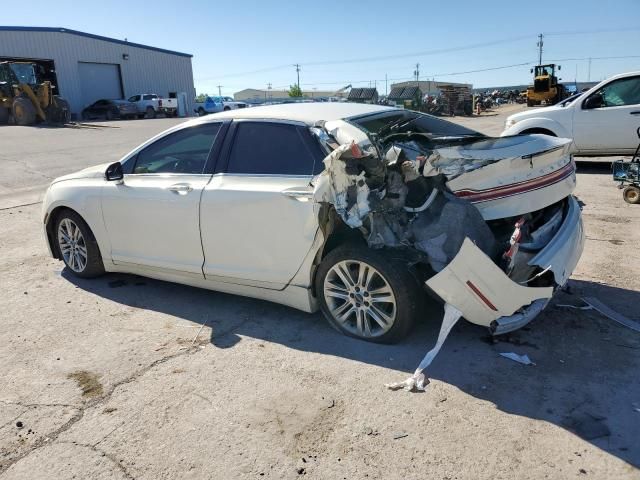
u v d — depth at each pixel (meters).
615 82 9.62
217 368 3.53
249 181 3.98
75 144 18.23
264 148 4.00
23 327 4.23
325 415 2.99
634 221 6.59
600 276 4.78
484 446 2.69
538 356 3.49
